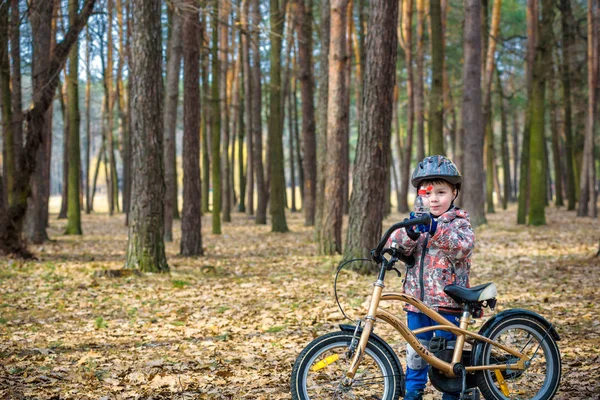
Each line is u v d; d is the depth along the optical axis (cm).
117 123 4091
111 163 3869
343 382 380
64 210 3562
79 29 1385
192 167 1521
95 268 1276
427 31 3262
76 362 593
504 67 3509
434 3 2088
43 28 1512
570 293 900
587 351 576
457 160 2459
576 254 1363
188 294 983
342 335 380
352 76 3625
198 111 1523
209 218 3247
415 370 395
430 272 385
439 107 2103
